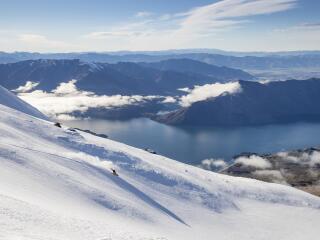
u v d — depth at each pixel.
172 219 59.28
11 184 40.56
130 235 33.09
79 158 70.44
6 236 21.66
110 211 48.06
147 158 96.88
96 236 28.56
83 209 42.28
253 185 100.31
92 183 57.56
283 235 70.19
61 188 48.53
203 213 71.25
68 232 27.25
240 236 64.38
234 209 80.19
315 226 77.06
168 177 83.06
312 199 94.62
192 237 51.94
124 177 72.50
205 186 86.81
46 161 58.81
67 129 94.88
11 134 70.44
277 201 90.50
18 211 28.17
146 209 56.75
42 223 27.39
